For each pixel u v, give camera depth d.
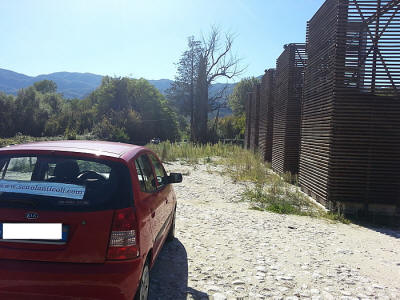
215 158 22.52
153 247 3.73
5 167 3.25
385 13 8.91
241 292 4.19
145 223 3.32
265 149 20.25
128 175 3.27
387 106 9.05
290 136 14.92
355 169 9.16
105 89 49.34
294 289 4.34
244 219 7.93
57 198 2.97
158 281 4.39
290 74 14.80
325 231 7.39
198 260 5.17
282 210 9.09
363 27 9.07
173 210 5.73
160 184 4.91
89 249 2.86
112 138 29.67
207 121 45.62
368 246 6.53
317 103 10.58
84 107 53.94
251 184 13.09
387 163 9.09
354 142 9.12
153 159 4.90
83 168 3.40
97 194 3.04
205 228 6.98
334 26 9.20
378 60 9.00
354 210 9.14
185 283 4.37
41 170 3.30
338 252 5.99
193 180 13.62
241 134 43.22
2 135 34.97
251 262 5.22
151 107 49.31
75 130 33.28
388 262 5.65
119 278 2.86
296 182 13.77
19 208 2.92
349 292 4.34
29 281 2.80
